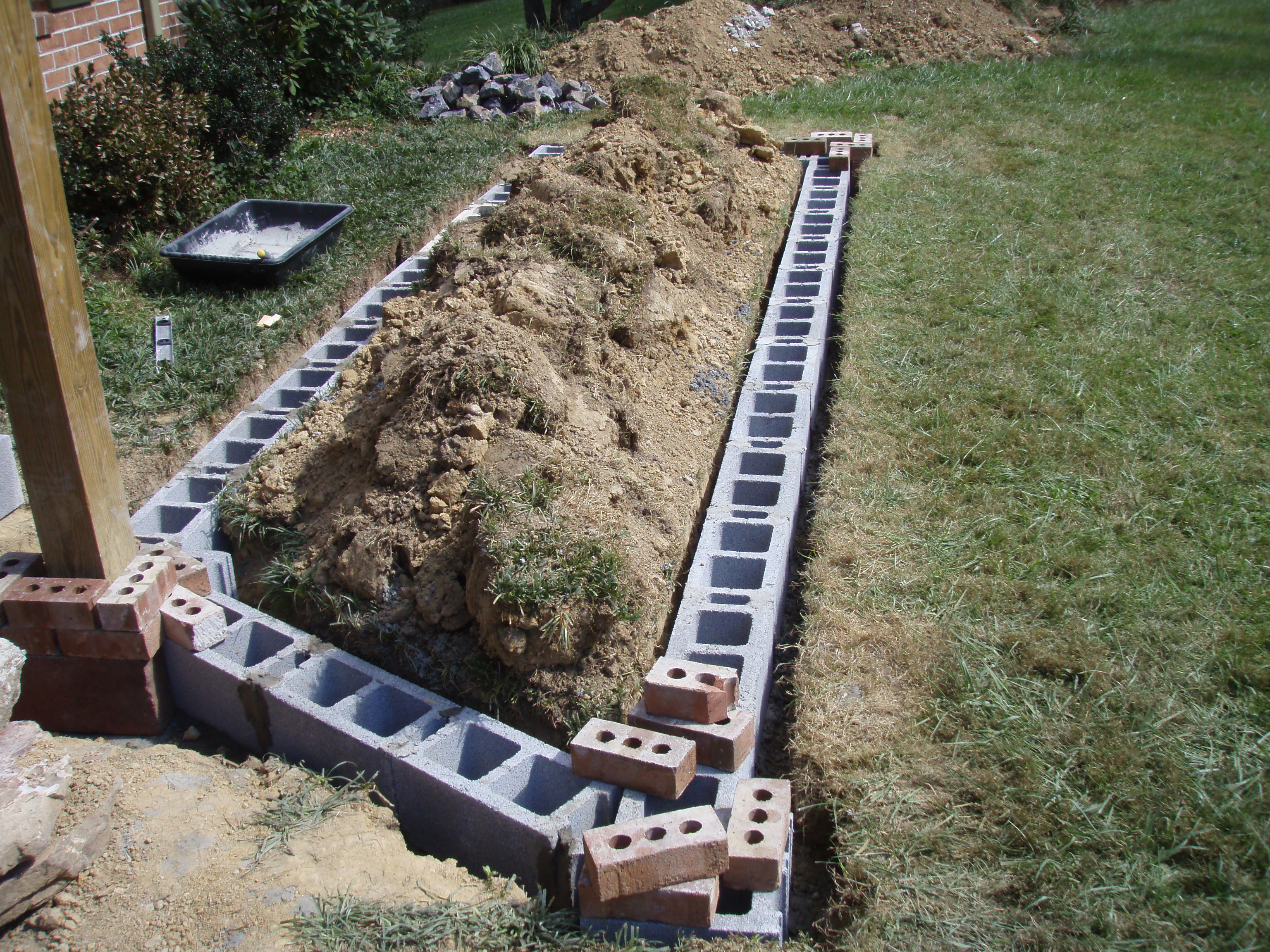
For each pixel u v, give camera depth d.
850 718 3.15
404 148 9.24
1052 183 8.20
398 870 2.72
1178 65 12.74
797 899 2.90
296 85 10.23
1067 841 2.69
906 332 5.74
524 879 2.74
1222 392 5.04
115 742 3.42
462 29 20.42
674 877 2.46
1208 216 7.52
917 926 2.51
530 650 3.22
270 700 3.21
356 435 4.09
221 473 4.53
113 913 2.63
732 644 3.47
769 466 4.44
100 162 6.77
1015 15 14.30
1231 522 4.04
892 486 4.35
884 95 10.98
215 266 6.26
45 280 2.99
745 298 6.14
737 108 8.18
